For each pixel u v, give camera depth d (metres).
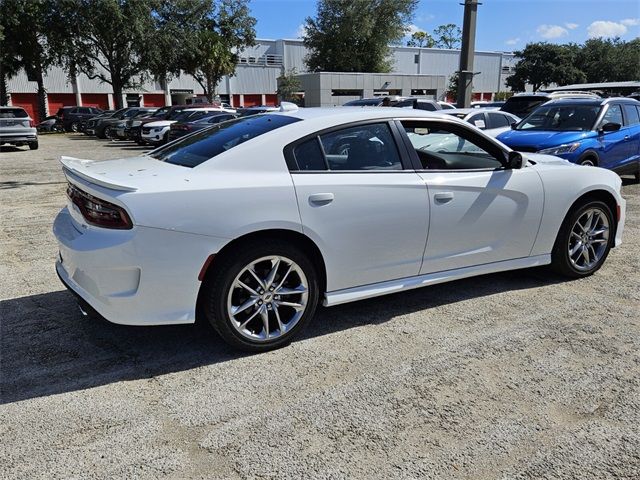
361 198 3.67
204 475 2.42
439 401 3.00
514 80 62.09
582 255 4.95
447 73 68.12
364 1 48.00
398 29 49.91
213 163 3.39
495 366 3.39
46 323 4.01
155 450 2.58
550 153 8.38
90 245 3.14
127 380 3.22
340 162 3.70
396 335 3.82
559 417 2.86
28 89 47.19
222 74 42.97
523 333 3.85
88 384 3.17
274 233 3.48
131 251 3.06
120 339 3.75
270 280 3.48
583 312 4.22
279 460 2.52
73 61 36.31
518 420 2.83
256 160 3.44
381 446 2.62
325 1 49.19
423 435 2.70
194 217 3.16
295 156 3.54
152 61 36.28
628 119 9.67
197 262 3.21
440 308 4.31
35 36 37.22
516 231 4.46
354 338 3.78
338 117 3.77
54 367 3.37
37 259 5.63
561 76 58.53
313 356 3.52
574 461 2.51
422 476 2.41
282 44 59.75
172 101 52.97
